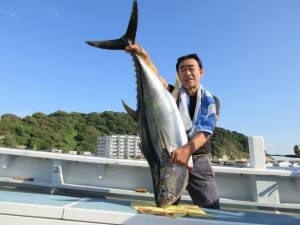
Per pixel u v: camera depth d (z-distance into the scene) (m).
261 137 3.82
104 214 1.61
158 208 1.84
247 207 3.60
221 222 1.56
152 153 2.28
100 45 2.61
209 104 2.52
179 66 2.73
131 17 2.57
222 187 3.93
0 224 1.65
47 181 4.20
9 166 4.27
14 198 1.98
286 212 3.51
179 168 2.13
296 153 4.12
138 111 2.46
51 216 1.64
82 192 3.90
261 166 3.75
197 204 2.67
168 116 2.29
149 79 2.40
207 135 2.38
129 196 3.81
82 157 4.00
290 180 3.83
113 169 4.14
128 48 2.55
